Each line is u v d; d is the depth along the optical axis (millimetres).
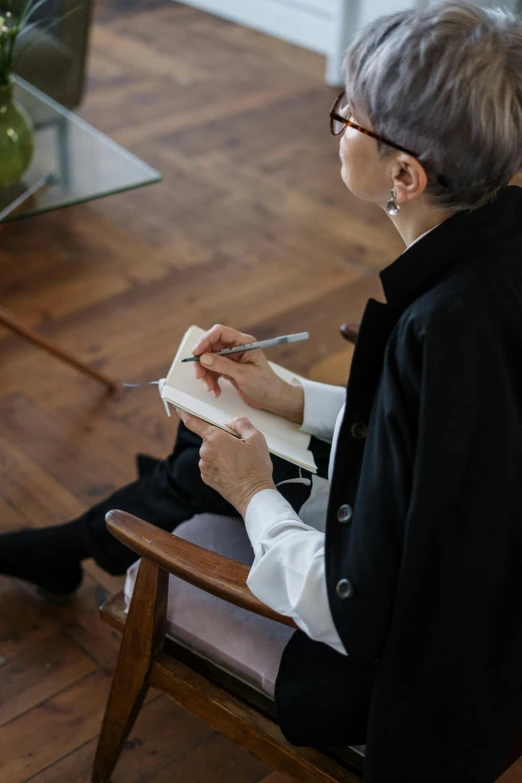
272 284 3182
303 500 1498
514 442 1086
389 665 1127
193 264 3244
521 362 1104
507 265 1111
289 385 1558
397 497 1060
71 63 3619
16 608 2033
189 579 1254
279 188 3756
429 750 1171
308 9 5066
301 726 1287
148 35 5137
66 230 3357
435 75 1004
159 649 1474
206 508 1622
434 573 1098
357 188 1168
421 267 1124
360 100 1084
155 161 3863
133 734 1806
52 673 1908
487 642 1129
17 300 2980
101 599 2078
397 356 1088
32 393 2619
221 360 1499
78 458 2428
